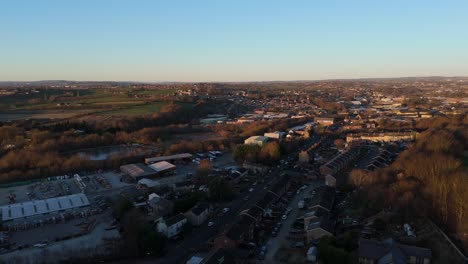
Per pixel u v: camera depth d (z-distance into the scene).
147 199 164.12
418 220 122.81
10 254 115.81
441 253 103.88
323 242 107.75
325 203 142.00
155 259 113.19
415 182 147.62
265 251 114.62
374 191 142.50
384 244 103.94
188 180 190.12
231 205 156.88
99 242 124.12
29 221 139.88
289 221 137.50
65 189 180.50
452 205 127.81
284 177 179.88
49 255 114.19
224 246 115.75
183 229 131.62
